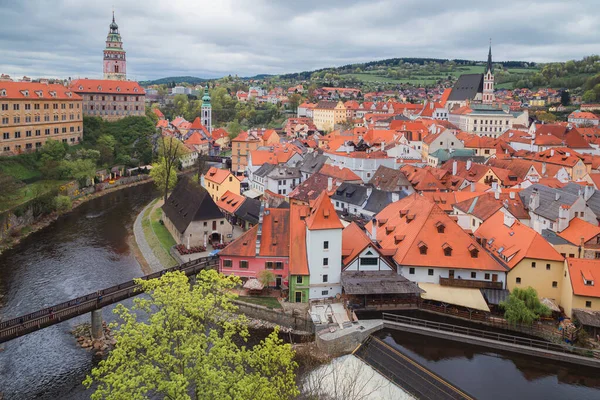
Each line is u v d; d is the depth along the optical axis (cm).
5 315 8400
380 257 8606
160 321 4431
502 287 8244
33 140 18738
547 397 6231
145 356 4316
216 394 4050
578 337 7119
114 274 10381
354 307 8106
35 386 6612
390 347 7125
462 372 6712
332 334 7394
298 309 8275
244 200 13188
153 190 19375
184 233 11425
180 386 3828
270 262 8969
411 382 6500
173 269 9262
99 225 14088
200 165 19612
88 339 7756
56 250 11800
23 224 13425
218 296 4991
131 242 12662
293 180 16238
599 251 8575
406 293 7888
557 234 9275
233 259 9025
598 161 16662
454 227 8788
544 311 7606
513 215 10169
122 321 8162
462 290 8188
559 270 8106
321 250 8456
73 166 17750
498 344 7138
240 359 4475
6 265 10731
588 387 6469
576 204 9431
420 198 9719
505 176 14338
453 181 14075
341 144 19500
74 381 6731
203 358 4284
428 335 7419
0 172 14338
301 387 6356
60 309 7319
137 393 3878
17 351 7419
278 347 4641
